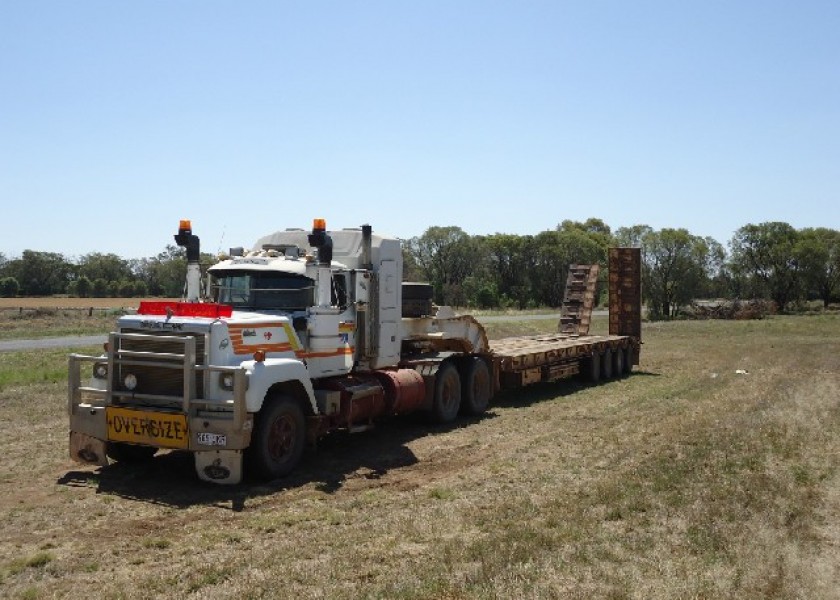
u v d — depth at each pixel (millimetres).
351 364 11570
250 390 8961
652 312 69438
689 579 5980
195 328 9086
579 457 10867
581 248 87312
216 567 6316
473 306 78938
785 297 81438
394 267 12664
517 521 7609
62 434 12062
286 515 8000
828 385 18906
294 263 10820
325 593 5699
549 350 18234
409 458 11055
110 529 7488
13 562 6434
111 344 9383
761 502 8164
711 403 15945
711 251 76562
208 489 9062
